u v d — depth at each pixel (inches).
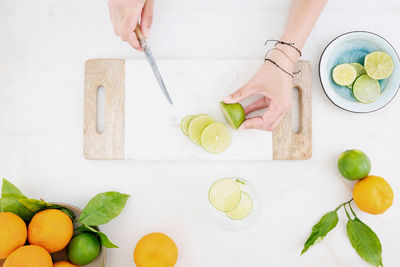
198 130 32.4
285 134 33.4
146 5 31.4
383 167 34.4
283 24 34.8
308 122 33.4
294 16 32.0
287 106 31.4
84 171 33.7
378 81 33.7
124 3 28.4
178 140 33.4
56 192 33.5
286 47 31.5
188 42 34.6
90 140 33.1
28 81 34.2
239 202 31.5
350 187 34.0
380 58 33.0
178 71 33.7
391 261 33.8
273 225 33.7
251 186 33.8
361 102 33.3
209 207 33.6
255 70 33.8
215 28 34.7
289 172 34.0
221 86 33.7
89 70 33.2
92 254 29.7
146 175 33.7
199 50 34.6
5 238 27.7
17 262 27.1
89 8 34.6
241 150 33.4
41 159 33.8
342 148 34.3
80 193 33.6
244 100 33.7
